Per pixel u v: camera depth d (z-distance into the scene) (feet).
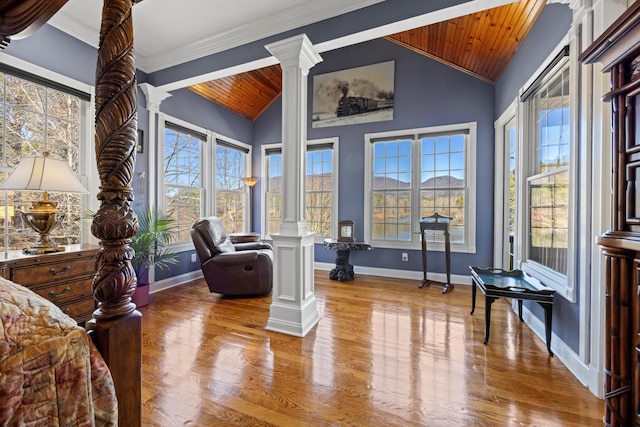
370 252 15.26
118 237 2.91
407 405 5.20
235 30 9.86
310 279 8.86
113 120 2.92
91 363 2.38
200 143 14.94
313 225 16.69
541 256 8.57
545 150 8.41
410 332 8.20
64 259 7.55
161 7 8.84
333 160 15.94
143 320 9.02
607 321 3.27
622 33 2.80
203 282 13.74
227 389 5.62
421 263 14.30
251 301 10.96
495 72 12.29
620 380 3.12
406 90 14.48
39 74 8.53
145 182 11.89
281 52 8.36
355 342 7.59
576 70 6.33
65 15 9.04
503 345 7.44
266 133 18.13
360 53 15.34
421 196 14.46
